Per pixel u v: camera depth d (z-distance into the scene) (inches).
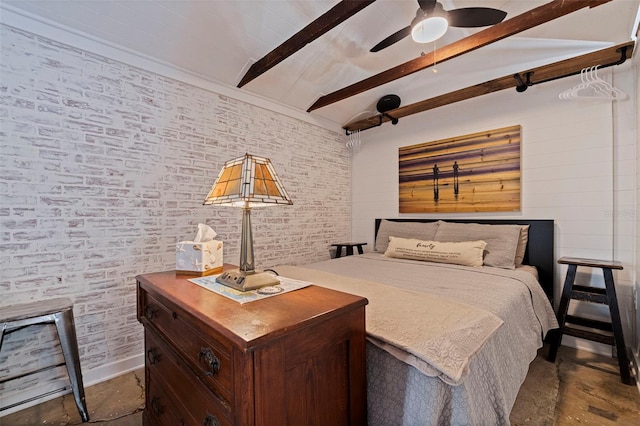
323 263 102.6
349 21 90.0
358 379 39.1
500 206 107.3
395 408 39.9
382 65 111.0
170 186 89.4
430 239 114.2
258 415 28.1
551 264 95.7
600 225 89.2
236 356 28.1
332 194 144.9
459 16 68.5
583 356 86.5
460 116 117.7
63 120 71.3
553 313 82.0
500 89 102.9
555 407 63.8
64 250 71.6
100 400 68.6
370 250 147.5
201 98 96.7
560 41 90.2
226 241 102.0
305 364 32.3
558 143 96.3
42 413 64.4
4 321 56.6
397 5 86.0
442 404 37.8
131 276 81.9
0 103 63.7
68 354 62.5
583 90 91.8
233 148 105.2
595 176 90.0
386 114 128.9
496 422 43.4
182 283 47.6
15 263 65.4
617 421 59.3
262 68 94.3
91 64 75.3
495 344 50.0
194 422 37.0
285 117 123.3
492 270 87.5
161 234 87.5
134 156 82.5
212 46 88.8
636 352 79.9
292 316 32.8
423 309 52.1
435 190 124.3
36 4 65.7
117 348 79.4
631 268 84.4
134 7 72.7
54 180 70.1
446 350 39.9
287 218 124.7
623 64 85.6
